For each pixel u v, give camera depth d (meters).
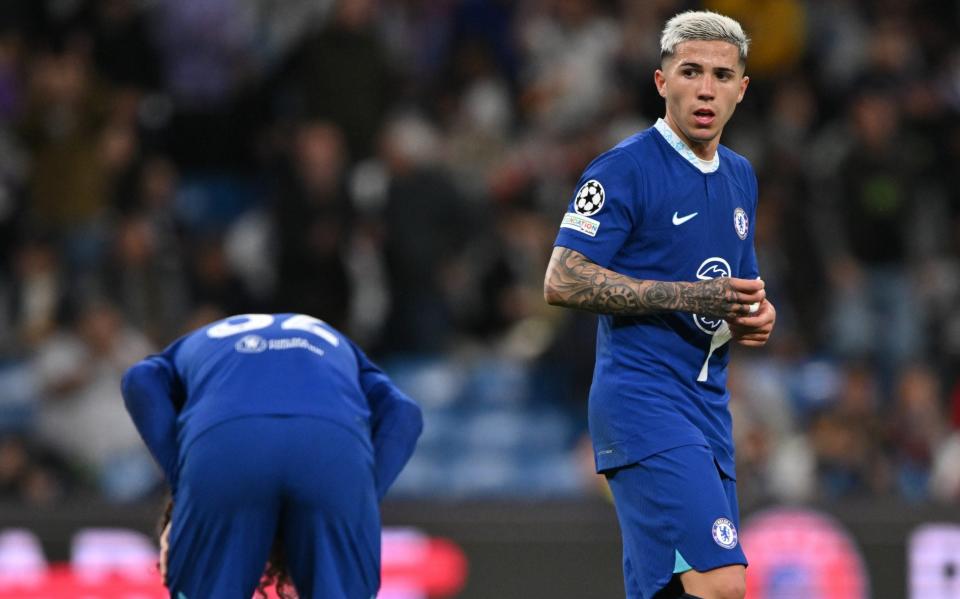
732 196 18.67
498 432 40.31
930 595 30.38
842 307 41.78
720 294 17.67
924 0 50.81
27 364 39.66
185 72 47.06
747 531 30.56
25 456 35.50
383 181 42.66
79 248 41.94
